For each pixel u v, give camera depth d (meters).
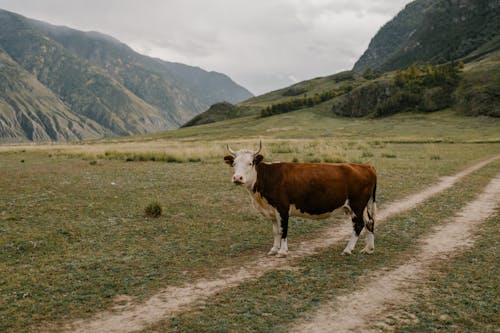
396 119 117.50
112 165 28.53
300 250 10.13
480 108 110.06
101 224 12.22
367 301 6.95
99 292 7.44
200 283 7.86
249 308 6.68
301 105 166.25
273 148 41.34
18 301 7.02
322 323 6.16
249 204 15.45
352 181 9.65
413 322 6.16
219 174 23.44
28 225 11.92
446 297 7.05
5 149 48.09
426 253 9.77
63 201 15.20
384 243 10.69
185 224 12.52
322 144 46.25
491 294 7.12
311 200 9.52
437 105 124.06
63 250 9.89
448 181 21.31
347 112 143.50
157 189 18.22
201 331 5.95
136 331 6.00
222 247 10.30
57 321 6.34
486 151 41.06
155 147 45.78
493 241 10.58
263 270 8.59
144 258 9.35
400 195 17.55
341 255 9.67
